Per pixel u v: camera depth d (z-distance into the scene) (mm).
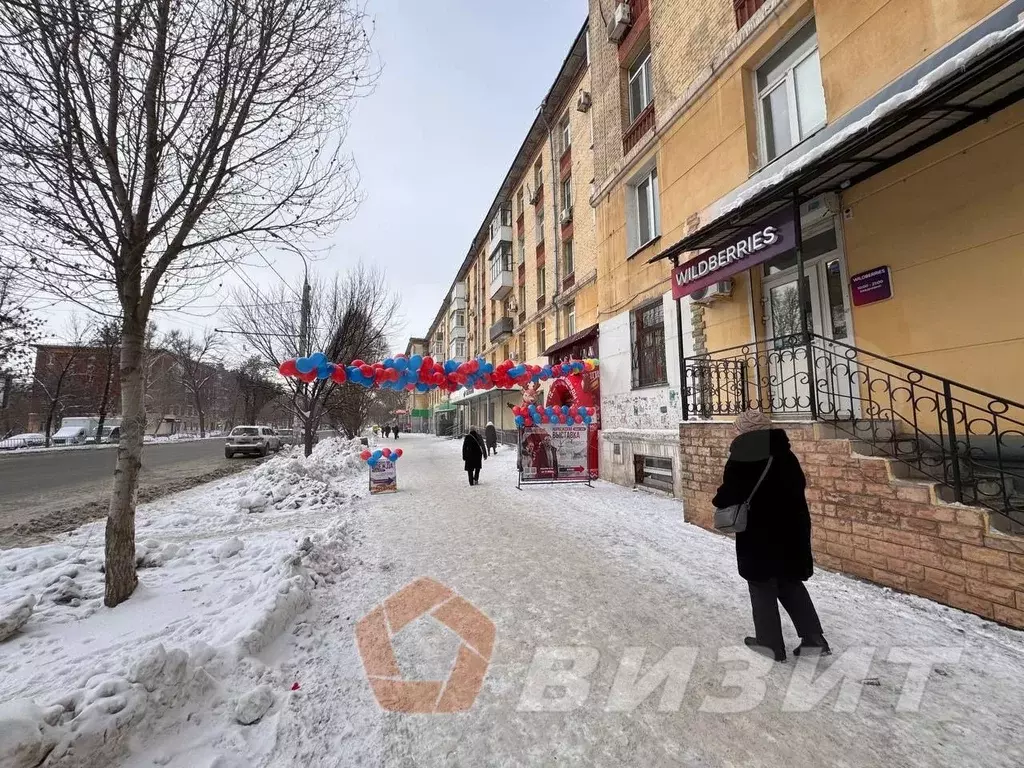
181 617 3479
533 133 19531
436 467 15797
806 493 4664
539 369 10570
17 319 17750
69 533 6594
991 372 4004
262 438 21562
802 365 5934
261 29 3783
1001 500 3803
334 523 6801
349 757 2186
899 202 4715
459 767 2121
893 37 4812
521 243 22766
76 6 3055
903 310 4688
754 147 6859
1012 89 3672
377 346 16938
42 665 2783
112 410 40219
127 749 2086
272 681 2758
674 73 8625
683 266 6477
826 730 2309
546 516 7285
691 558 5047
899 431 4707
